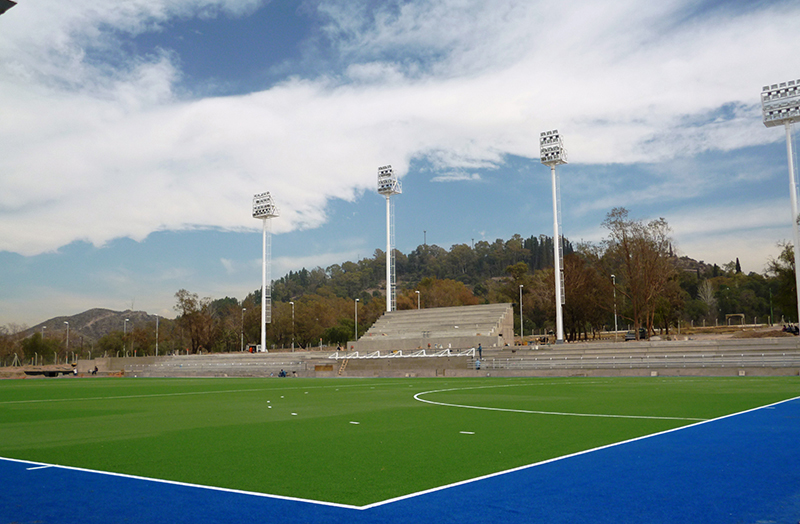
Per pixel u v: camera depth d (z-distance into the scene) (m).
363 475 11.09
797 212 64.38
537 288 123.25
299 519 8.20
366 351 86.00
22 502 9.35
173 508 8.88
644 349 62.81
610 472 11.01
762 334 79.62
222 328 155.75
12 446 15.57
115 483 10.73
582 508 8.54
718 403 24.64
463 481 10.45
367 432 17.42
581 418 20.12
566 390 35.59
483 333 82.12
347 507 8.79
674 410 22.12
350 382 53.28
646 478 10.45
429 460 12.55
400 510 8.56
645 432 16.33
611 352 64.19
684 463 11.77
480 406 25.73
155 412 25.50
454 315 89.75
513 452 13.43
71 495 9.80
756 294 153.62
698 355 56.66
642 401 26.44
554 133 77.62
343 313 177.88
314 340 149.75
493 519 8.05
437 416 21.83
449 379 54.66
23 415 24.97
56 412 26.31
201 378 72.94
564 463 11.98
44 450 14.80
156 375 89.81
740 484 9.89
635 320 89.19
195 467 12.15
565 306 102.38
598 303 102.25
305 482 10.55
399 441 15.45
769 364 52.03
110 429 19.30
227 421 21.22
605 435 15.91
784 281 84.56
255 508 8.81
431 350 76.38
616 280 111.69
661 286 87.56
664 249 87.44
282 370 74.56
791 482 10.02
